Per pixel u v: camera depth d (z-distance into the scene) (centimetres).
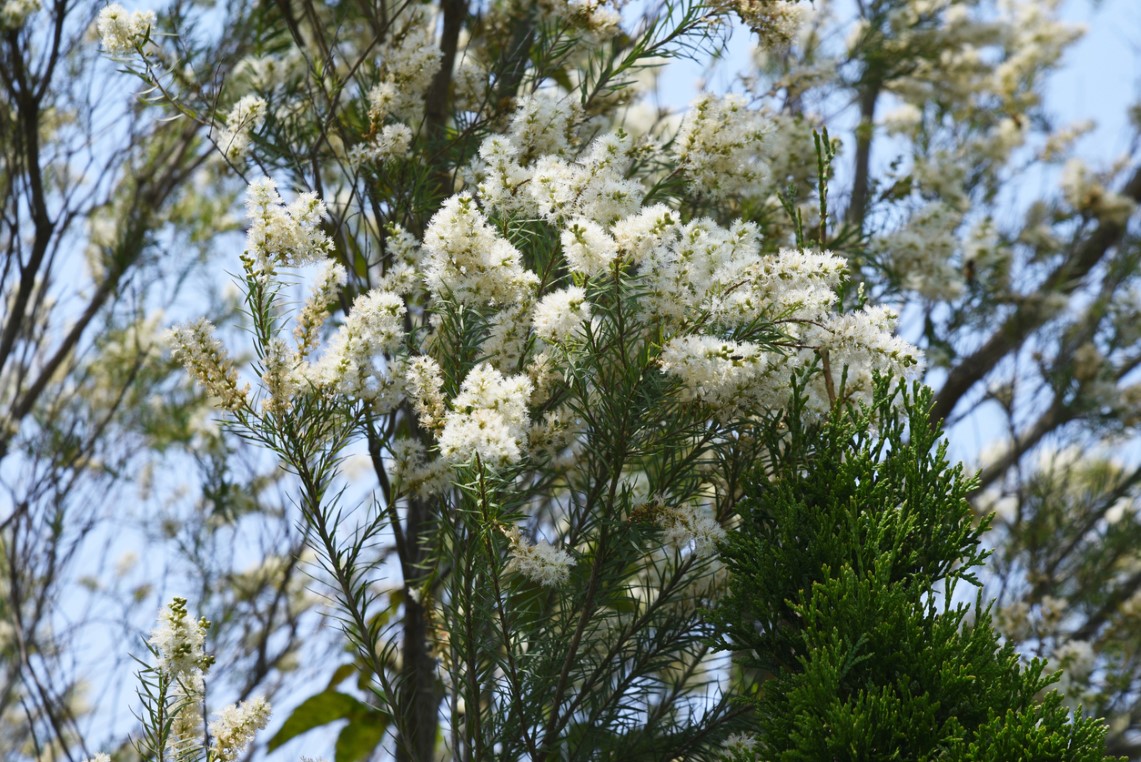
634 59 265
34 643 366
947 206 332
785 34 254
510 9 309
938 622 169
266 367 188
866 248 327
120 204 434
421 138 270
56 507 393
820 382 205
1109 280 508
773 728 167
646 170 274
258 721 189
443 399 198
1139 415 493
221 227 438
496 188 201
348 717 349
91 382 443
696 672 230
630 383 193
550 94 223
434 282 198
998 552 482
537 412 215
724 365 182
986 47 479
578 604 211
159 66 250
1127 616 443
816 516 189
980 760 152
